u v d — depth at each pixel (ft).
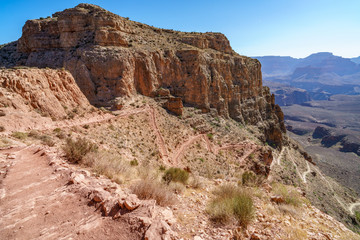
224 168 129.59
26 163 28.81
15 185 20.79
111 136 98.12
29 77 89.30
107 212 15.79
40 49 205.67
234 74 296.30
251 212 19.97
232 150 170.81
